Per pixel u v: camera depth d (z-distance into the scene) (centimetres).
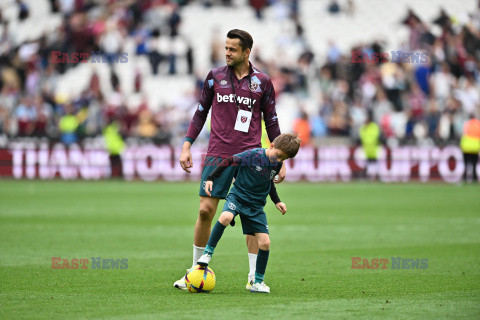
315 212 4691
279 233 3578
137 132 8281
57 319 1547
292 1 10381
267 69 8994
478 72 9244
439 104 8644
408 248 3008
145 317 1572
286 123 8756
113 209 4803
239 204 1930
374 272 2358
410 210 4816
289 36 9781
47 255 2733
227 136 2084
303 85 9000
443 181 7775
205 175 2094
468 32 9575
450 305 1750
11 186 6944
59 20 10194
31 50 9481
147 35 9619
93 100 8394
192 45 9656
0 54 9612
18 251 2838
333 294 1920
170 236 3416
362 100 8612
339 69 8862
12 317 1568
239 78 2095
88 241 3197
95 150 8062
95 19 9712
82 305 1719
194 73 9450
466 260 2648
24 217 4234
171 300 1802
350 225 3938
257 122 2119
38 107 8519
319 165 7956
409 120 8206
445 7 10325
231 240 3341
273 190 2008
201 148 7975
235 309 1678
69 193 6156
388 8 10381
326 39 10050
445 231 3644
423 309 1692
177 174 8000
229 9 10400
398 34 10100
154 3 9756
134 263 2555
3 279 2152
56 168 8050
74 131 8162
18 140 8312
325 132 8406
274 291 1975
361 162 7919
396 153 7862
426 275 2292
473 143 7512
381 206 5103
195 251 2114
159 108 8888
